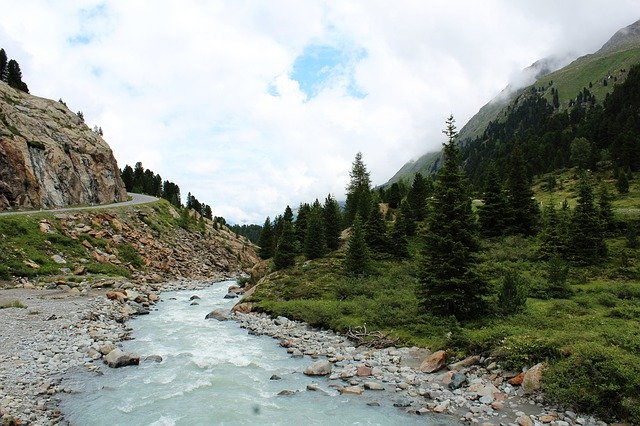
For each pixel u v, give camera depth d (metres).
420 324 27.50
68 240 59.69
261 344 28.36
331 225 67.31
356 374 21.66
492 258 49.12
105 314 35.66
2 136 69.88
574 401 15.81
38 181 73.31
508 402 17.05
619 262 44.84
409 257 55.91
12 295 40.34
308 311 34.50
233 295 53.31
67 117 103.75
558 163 141.75
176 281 70.62
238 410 17.05
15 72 117.69
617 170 108.56
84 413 16.41
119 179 112.75
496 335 22.02
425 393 18.55
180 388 19.48
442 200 30.34
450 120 31.91
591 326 23.95
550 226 50.66
